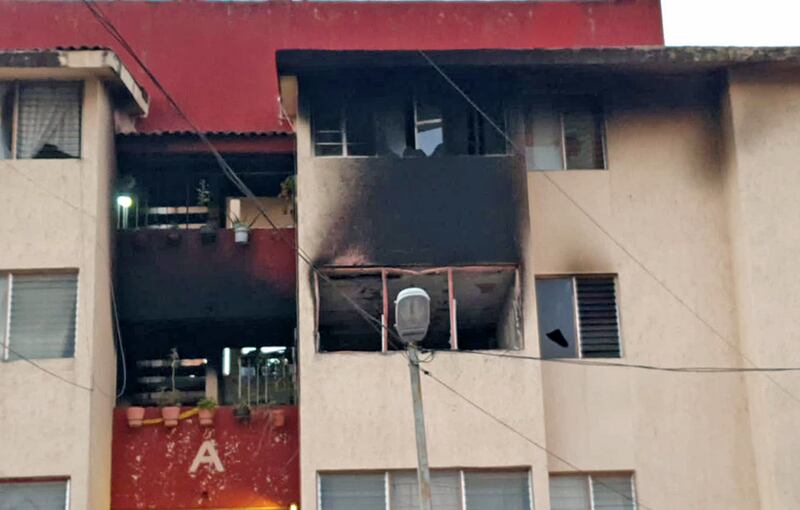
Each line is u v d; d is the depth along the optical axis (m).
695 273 25.02
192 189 26.27
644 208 25.30
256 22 28.81
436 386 23.06
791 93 25.36
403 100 25.02
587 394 24.20
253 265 25.23
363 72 24.61
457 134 24.91
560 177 25.34
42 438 22.36
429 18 29.19
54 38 28.45
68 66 23.81
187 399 25.17
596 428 24.02
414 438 22.80
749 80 25.36
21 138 24.06
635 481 23.83
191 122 27.52
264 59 28.50
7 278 23.25
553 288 24.91
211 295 25.02
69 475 22.20
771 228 24.66
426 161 24.23
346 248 23.67
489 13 29.30
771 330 24.17
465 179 24.20
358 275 23.75
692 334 24.69
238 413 23.97
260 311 25.00
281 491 23.67
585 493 23.80
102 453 23.19
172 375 25.34
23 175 23.66
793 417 23.80
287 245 25.38
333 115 24.80
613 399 24.20
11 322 23.05
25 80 24.20
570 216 25.14
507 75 24.95
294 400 24.92
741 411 24.33
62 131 24.11
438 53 24.23
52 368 22.72
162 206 26.17
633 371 24.39
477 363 23.25
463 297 24.61
